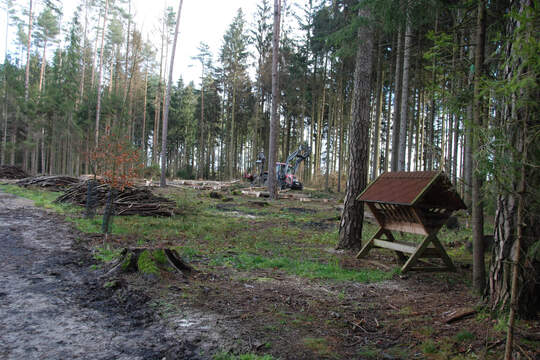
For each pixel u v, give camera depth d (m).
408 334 3.54
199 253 6.85
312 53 30.31
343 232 7.95
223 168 49.31
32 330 3.36
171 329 3.47
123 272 5.14
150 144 56.56
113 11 36.91
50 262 5.74
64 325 3.51
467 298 4.70
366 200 6.83
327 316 3.98
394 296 4.85
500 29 4.27
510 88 2.19
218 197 19.44
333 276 5.70
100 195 12.03
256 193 21.66
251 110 44.88
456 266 6.68
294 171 27.34
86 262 5.83
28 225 8.80
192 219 11.46
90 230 8.39
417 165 22.69
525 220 3.55
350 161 7.99
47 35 41.00
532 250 2.66
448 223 11.69
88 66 44.72
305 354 3.05
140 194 12.54
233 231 9.80
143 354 2.99
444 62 3.81
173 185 26.48
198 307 4.06
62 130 33.41
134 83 41.62
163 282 4.84
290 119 41.75
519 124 2.74
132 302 4.14
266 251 7.52
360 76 7.87
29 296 4.23
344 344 3.29
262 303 4.31
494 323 3.64
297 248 8.02
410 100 23.94
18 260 5.75
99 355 2.95
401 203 6.00
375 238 7.15
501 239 3.77
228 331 3.46
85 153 11.91
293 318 3.87
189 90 51.41
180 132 52.34
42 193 16.48
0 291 4.34
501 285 3.78
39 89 37.72
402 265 6.66
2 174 26.72
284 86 34.66
